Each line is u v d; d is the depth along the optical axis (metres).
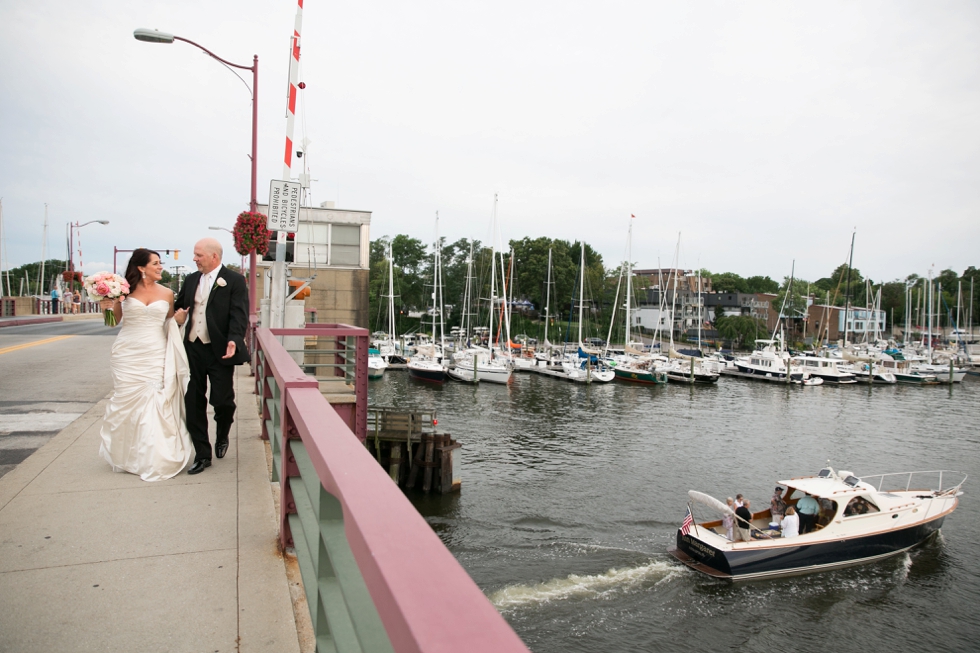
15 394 9.63
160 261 5.18
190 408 5.39
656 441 33.38
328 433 2.26
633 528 20.53
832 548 17.69
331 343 15.30
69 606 3.07
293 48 10.29
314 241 28.67
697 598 15.95
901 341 106.12
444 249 112.88
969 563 18.22
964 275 133.50
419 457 23.98
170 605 3.11
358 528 1.31
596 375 58.28
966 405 49.38
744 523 18.61
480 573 17.12
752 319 96.25
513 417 39.62
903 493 20.92
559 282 102.12
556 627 14.55
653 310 108.62
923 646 14.30
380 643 1.42
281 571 3.51
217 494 4.76
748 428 37.72
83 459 5.66
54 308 53.22
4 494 4.67
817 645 14.30
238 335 5.36
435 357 61.09
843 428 38.41
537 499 23.16
